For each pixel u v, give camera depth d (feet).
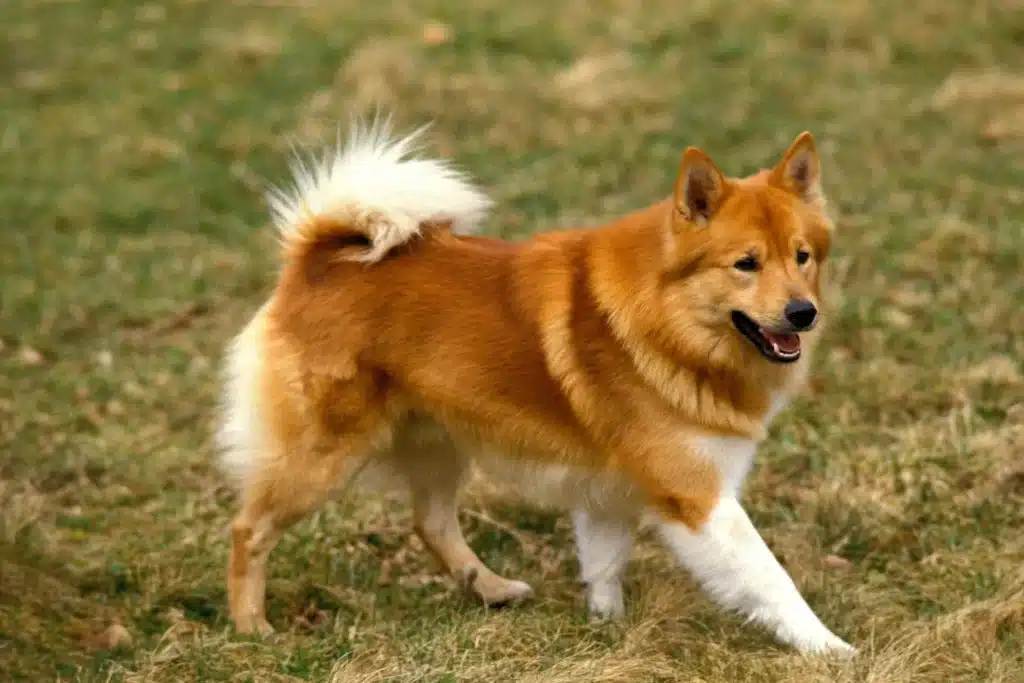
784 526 29.27
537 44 61.82
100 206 50.55
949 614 24.41
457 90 56.90
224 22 67.15
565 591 27.76
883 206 44.98
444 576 28.60
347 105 56.65
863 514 29.12
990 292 38.65
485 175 50.14
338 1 68.39
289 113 56.95
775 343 23.36
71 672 24.61
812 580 26.94
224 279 44.98
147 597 27.61
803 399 34.09
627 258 24.52
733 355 23.94
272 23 66.33
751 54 59.72
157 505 31.68
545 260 25.49
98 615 27.09
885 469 30.45
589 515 26.53
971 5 62.69
